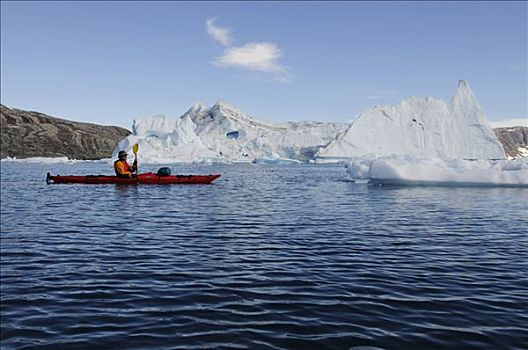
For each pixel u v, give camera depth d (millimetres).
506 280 6074
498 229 10664
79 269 6891
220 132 133875
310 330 4301
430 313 4750
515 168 23656
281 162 85500
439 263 7105
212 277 6328
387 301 5176
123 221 12398
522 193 20953
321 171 54594
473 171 23094
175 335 4223
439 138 70000
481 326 4363
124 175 29953
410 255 7727
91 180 29891
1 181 34031
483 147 67062
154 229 10875
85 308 5062
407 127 72812
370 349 3850
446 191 22688
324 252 8000
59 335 4281
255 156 99562
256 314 4773
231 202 17922
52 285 6027
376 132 74438
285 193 22406
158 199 19312
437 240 9203
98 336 4230
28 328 4473
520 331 4227
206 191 24047
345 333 4211
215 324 4492
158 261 7367
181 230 10703
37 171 55781
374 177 26031
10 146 136250
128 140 85625
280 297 5367
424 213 13859
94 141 160500
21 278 6398
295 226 11289
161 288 5812
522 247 8445
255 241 9148
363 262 7199
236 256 7691
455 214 13555
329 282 6023
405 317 4637
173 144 89188
